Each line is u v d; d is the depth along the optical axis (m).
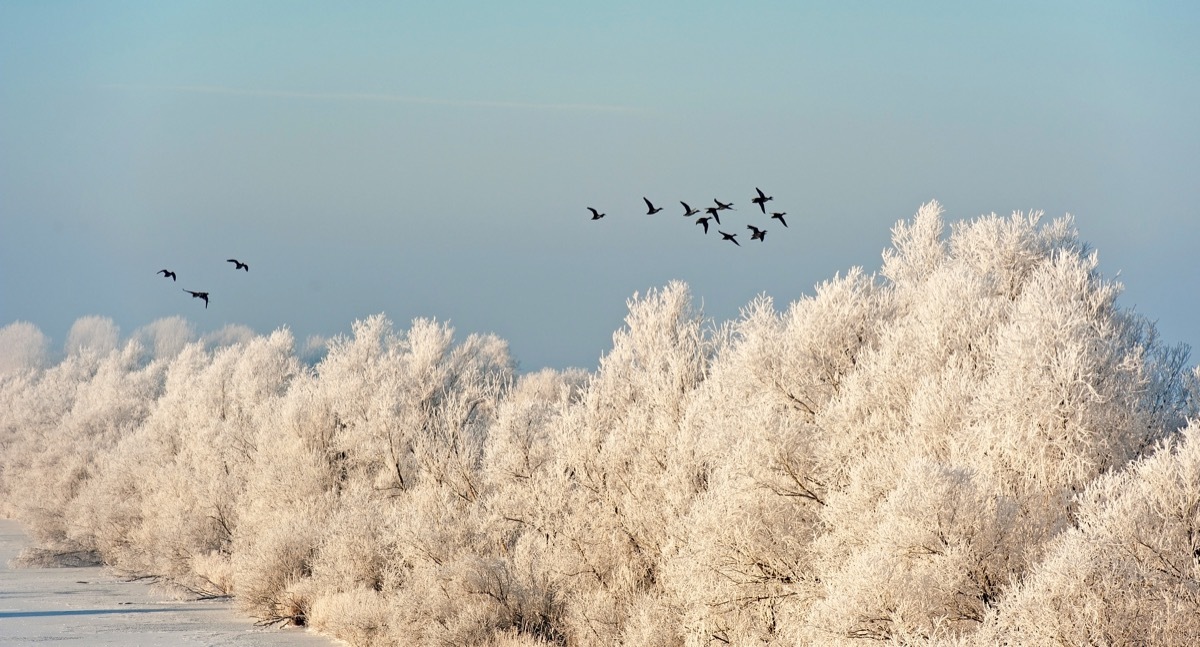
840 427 17.00
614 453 21.67
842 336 19.02
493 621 21.47
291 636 24.70
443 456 26.84
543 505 22.83
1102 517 12.29
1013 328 14.96
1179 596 11.56
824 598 15.71
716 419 19.30
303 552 27.66
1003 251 20.25
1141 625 11.41
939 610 13.14
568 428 22.66
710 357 23.44
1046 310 15.05
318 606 25.22
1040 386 14.44
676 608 18.83
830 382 18.81
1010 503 13.52
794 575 16.48
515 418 24.56
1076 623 11.41
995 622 12.38
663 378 22.27
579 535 21.75
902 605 13.03
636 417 21.97
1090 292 17.47
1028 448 14.40
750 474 17.02
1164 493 12.56
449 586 21.98
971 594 13.24
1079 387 14.36
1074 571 11.64
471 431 27.91
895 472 15.26
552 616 21.70
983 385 15.52
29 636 24.86
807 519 16.91
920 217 22.06
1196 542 12.21
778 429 16.94
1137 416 14.70
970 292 17.58
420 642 21.73
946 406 15.45
